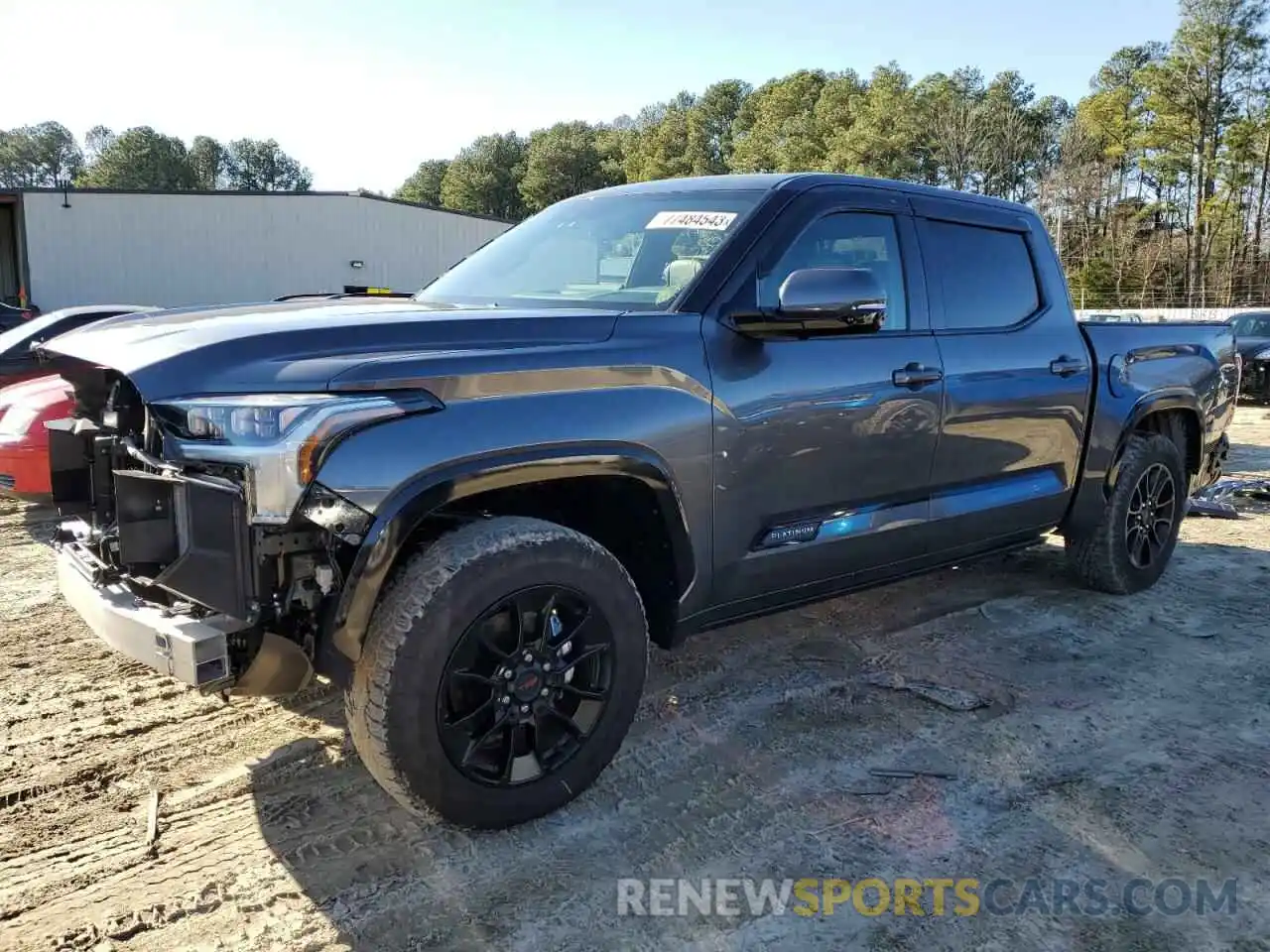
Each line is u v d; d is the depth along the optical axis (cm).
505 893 249
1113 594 500
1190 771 317
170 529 257
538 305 339
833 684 386
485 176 12375
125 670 395
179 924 236
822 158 8844
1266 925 239
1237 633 449
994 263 418
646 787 304
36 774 308
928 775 312
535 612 269
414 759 247
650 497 295
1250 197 6625
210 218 2919
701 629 326
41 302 2728
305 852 267
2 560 564
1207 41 6538
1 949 226
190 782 304
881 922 239
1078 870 262
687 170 10919
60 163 14238
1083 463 455
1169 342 506
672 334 297
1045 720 354
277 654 247
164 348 256
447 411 249
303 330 254
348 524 234
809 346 330
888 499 364
